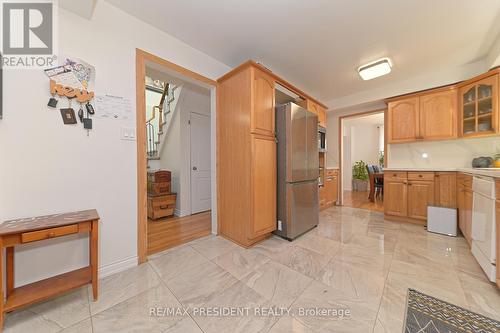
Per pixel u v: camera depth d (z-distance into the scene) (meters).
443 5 1.68
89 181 1.58
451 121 2.78
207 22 1.90
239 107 2.27
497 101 2.30
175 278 1.61
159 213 3.34
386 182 3.28
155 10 1.75
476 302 1.29
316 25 1.94
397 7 1.71
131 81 1.81
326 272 1.68
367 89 3.60
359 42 2.21
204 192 3.93
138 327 1.12
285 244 2.29
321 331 1.08
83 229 1.31
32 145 1.35
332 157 4.58
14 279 1.28
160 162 4.20
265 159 2.32
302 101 3.29
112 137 1.70
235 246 2.24
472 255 1.97
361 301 1.32
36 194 1.37
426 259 1.90
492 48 2.27
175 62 2.13
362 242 2.34
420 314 1.19
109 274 1.66
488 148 2.72
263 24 1.92
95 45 1.61
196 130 3.77
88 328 1.12
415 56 2.50
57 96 1.44
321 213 3.71
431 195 2.83
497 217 1.42
